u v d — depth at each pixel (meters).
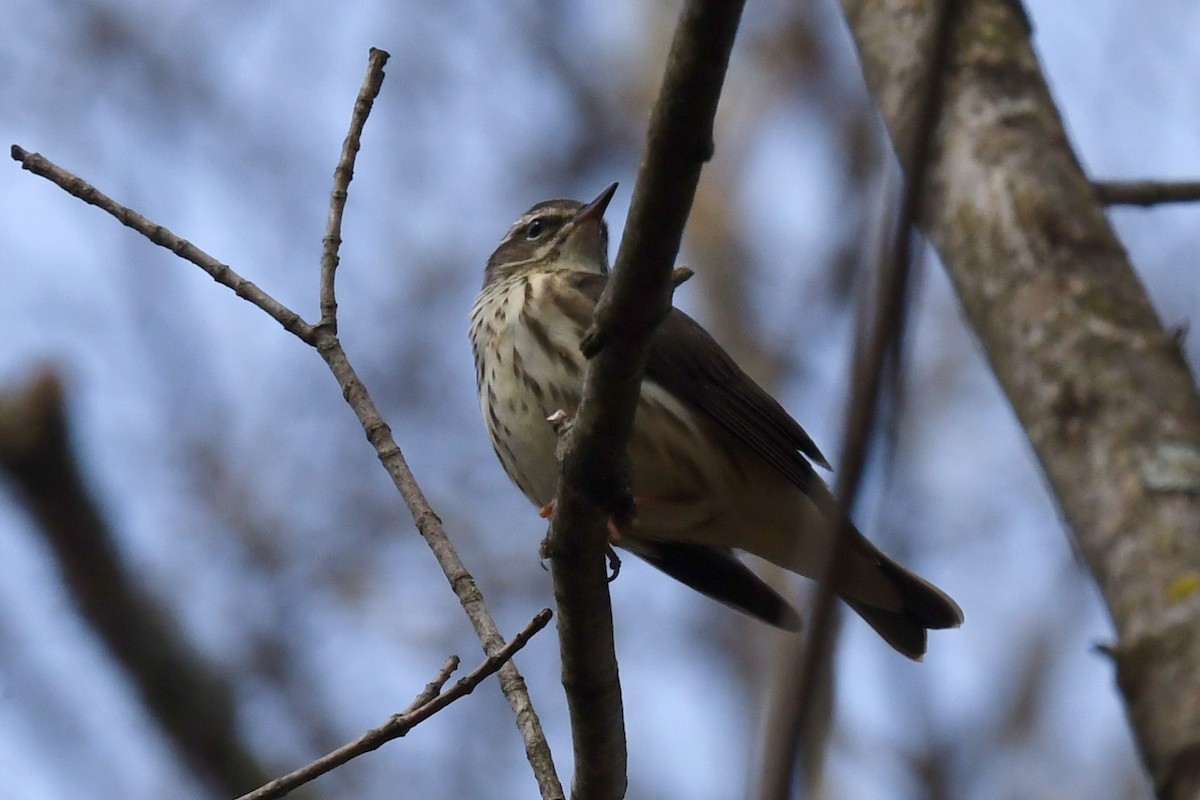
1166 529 6.53
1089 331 7.60
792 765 3.74
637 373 7.43
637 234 6.88
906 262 3.66
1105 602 6.59
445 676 8.19
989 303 8.11
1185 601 6.15
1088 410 7.28
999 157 8.56
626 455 7.77
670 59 6.27
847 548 4.26
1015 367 7.77
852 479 3.62
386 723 7.77
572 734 8.43
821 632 3.86
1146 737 5.87
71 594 15.75
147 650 15.98
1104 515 6.82
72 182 9.22
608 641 8.22
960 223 8.48
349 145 9.55
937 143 8.83
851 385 3.70
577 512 7.83
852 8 9.97
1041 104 8.88
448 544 8.73
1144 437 7.02
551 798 7.78
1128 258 8.08
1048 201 8.27
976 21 9.22
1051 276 7.94
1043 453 7.36
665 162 6.56
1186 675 5.87
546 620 7.93
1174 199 10.37
